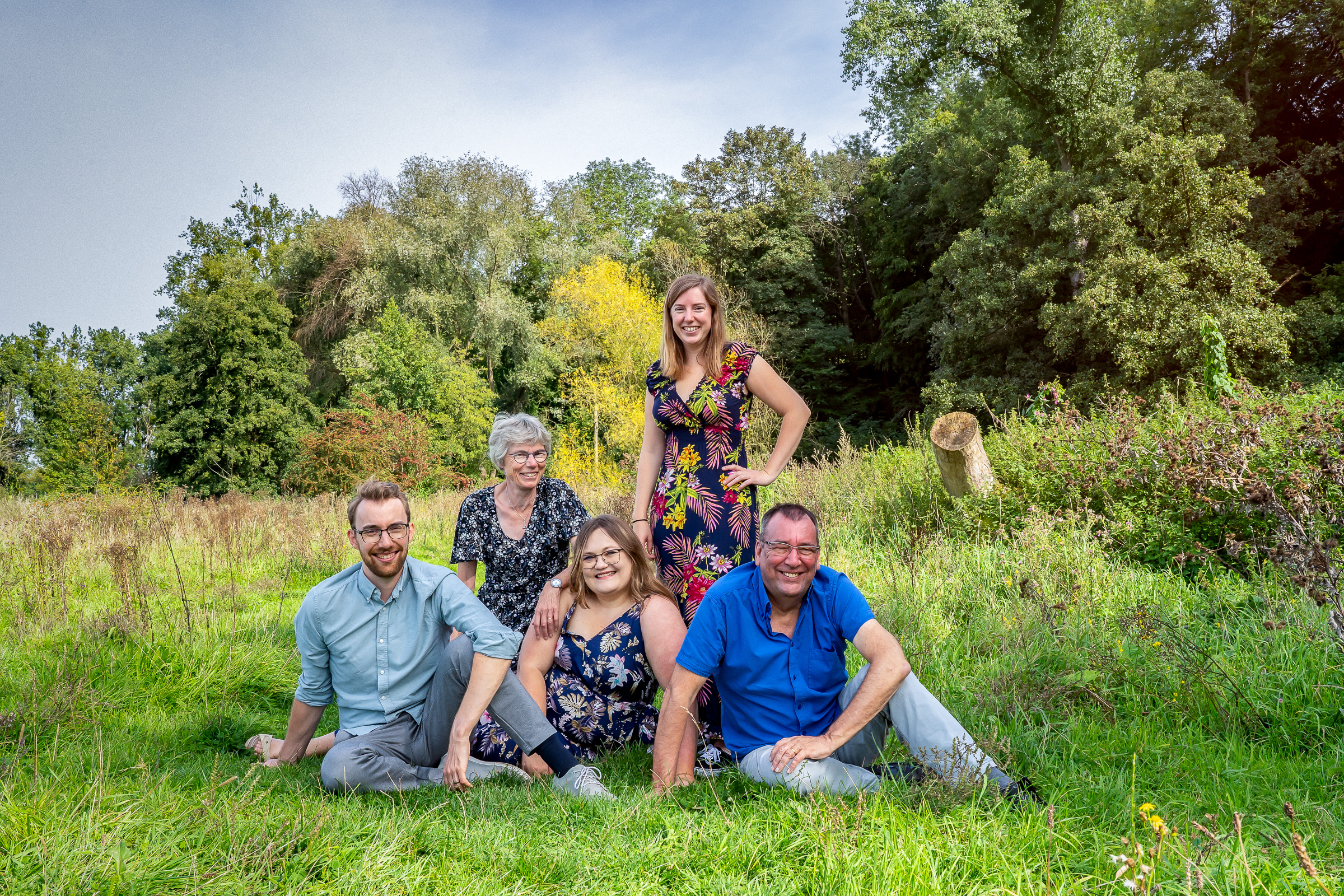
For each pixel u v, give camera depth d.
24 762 3.04
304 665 3.22
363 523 3.02
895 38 19.58
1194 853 2.08
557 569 3.99
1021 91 19.86
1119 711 3.47
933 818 2.34
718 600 2.88
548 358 30.61
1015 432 8.41
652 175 43.28
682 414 3.51
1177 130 17.08
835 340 29.38
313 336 32.62
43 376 36.22
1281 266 17.62
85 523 9.03
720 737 3.26
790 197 32.03
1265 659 3.66
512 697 2.99
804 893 2.08
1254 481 4.63
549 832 2.45
